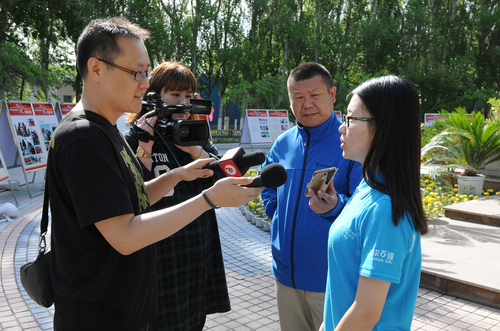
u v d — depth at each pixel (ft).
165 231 4.10
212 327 10.72
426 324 10.58
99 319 4.36
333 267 4.32
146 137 6.62
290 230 7.03
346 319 3.77
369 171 4.16
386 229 3.76
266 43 94.94
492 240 15.90
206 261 7.32
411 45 102.63
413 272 4.11
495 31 98.32
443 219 19.53
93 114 4.42
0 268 15.08
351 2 99.96
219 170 5.49
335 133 7.23
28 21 59.16
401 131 4.03
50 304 4.96
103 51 4.29
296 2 96.17
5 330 10.46
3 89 60.64
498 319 10.82
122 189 4.09
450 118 28.73
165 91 7.54
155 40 75.56
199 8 86.74
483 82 105.40
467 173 26.71
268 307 11.96
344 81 97.76
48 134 32.96
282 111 60.18
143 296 4.68
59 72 79.92
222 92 97.55
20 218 22.76
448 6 104.94
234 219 23.07
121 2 72.18
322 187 5.94
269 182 4.34
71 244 4.36
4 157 30.83
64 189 4.23
